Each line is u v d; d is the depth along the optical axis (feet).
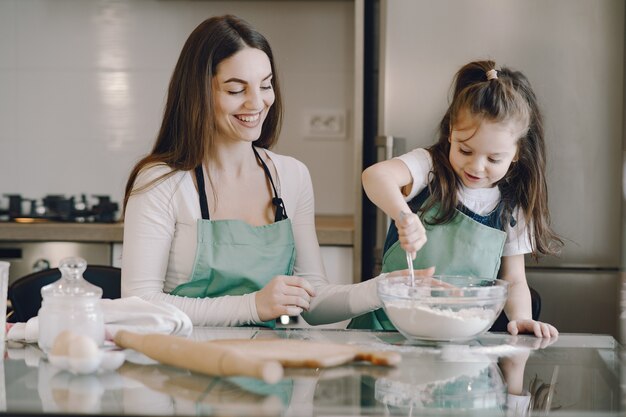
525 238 5.92
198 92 5.70
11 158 11.12
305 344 4.15
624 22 8.74
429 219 5.89
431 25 8.92
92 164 11.09
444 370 3.83
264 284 5.73
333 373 3.74
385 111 9.01
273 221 6.01
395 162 5.91
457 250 5.83
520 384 3.63
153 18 10.94
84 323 4.01
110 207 10.21
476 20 8.86
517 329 4.78
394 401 3.33
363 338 4.51
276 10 10.88
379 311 6.07
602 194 8.80
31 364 3.92
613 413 3.23
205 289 5.71
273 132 6.22
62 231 9.41
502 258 6.05
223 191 5.93
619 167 8.79
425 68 8.95
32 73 11.04
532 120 5.80
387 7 8.96
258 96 5.71
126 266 5.58
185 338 4.05
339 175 10.98
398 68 8.97
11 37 11.00
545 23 8.79
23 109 11.07
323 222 10.12
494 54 8.86
